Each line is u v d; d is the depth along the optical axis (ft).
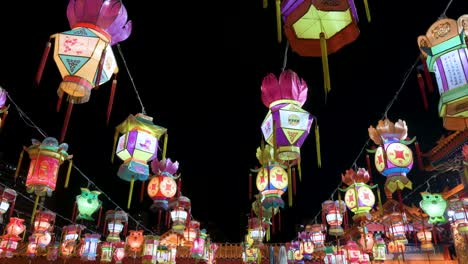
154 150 26.03
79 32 16.28
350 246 57.62
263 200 30.17
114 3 16.92
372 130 27.78
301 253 64.49
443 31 17.04
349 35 14.51
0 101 22.34
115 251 58.13
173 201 44.19
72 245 51.96
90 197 40.14
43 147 26.03
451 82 16.34
